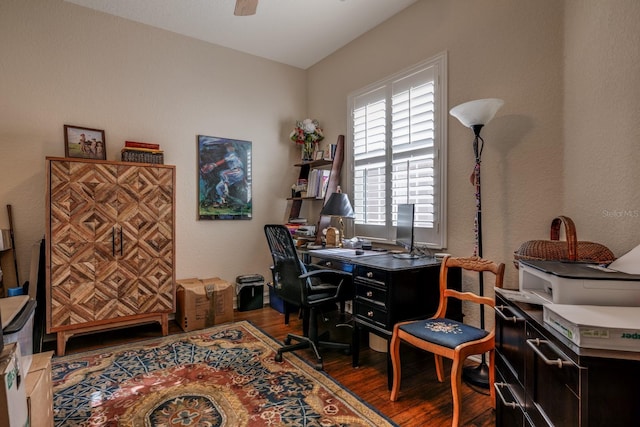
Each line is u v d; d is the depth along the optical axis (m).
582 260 1.53
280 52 3.97
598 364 0.85
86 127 3.07
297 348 2.54
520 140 2.23
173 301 3.08
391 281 2.12
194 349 2.71
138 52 3.32
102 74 3.15
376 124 3.38
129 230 2.87
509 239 2.30
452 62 2.67
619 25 1.72
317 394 2.04
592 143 1.84
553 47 2.06
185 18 3.27
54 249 2.58
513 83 2.27
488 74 2.42
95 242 2.73
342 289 2.56
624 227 1.70
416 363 2.47
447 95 2.71
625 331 0.83
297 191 4.14
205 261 3.71
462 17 2.60
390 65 3.23
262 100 4.11
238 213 3.92
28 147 2.84
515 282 2.26
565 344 0.93
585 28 1.88
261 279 3.91
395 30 3.18
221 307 3.35
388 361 2.09
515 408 1.33
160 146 3.45
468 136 2.56
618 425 0.84
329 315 3.63
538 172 2.14
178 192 3.55
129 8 3.10
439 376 2.19
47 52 2.91
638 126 1.64
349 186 3.71
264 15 3.20
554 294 1.14
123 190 2.84
